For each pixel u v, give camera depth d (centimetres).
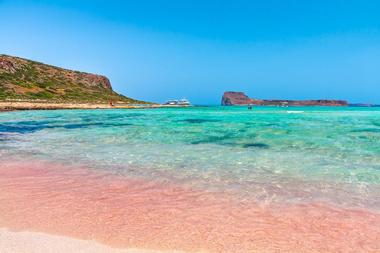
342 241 567
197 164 1177
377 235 590
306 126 2695
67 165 1160
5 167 1125
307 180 951
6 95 8825
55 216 669
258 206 738
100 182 937
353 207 730
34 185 902
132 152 1429
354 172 1041
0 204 741
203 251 526
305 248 540
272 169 1093
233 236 583
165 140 1822
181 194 827
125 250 524
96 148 1541
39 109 6756
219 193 834
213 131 2286
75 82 12631
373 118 4044
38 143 1709
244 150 1477
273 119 3819
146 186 899
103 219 656
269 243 557
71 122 3266
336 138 1853
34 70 11931
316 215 684
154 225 629
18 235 573
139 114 5256
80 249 522
